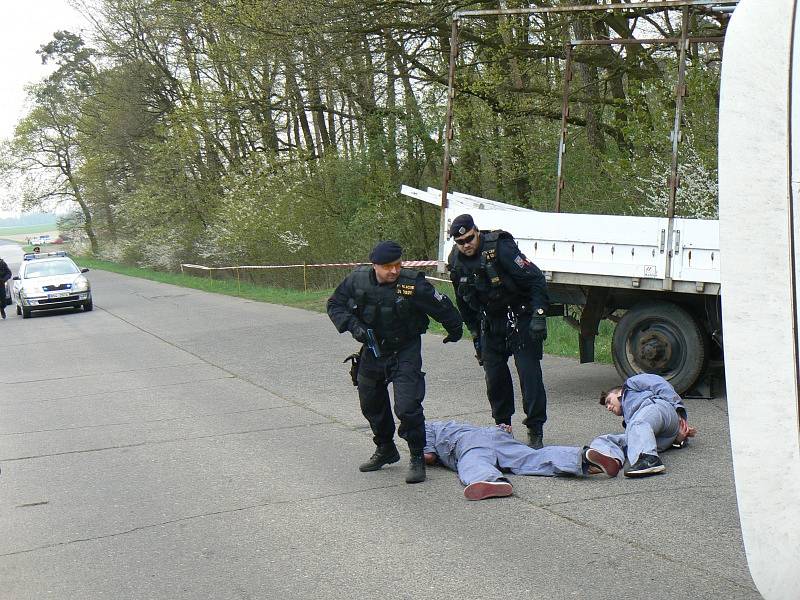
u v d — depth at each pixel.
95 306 26.77
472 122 20.28
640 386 6.75
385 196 24.89
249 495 6.38
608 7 8.95
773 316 2.96
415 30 18.08
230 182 30.19
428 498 6.02
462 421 8.20
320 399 9.86
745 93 2.99
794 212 2.92
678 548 4.79
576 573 4.53
